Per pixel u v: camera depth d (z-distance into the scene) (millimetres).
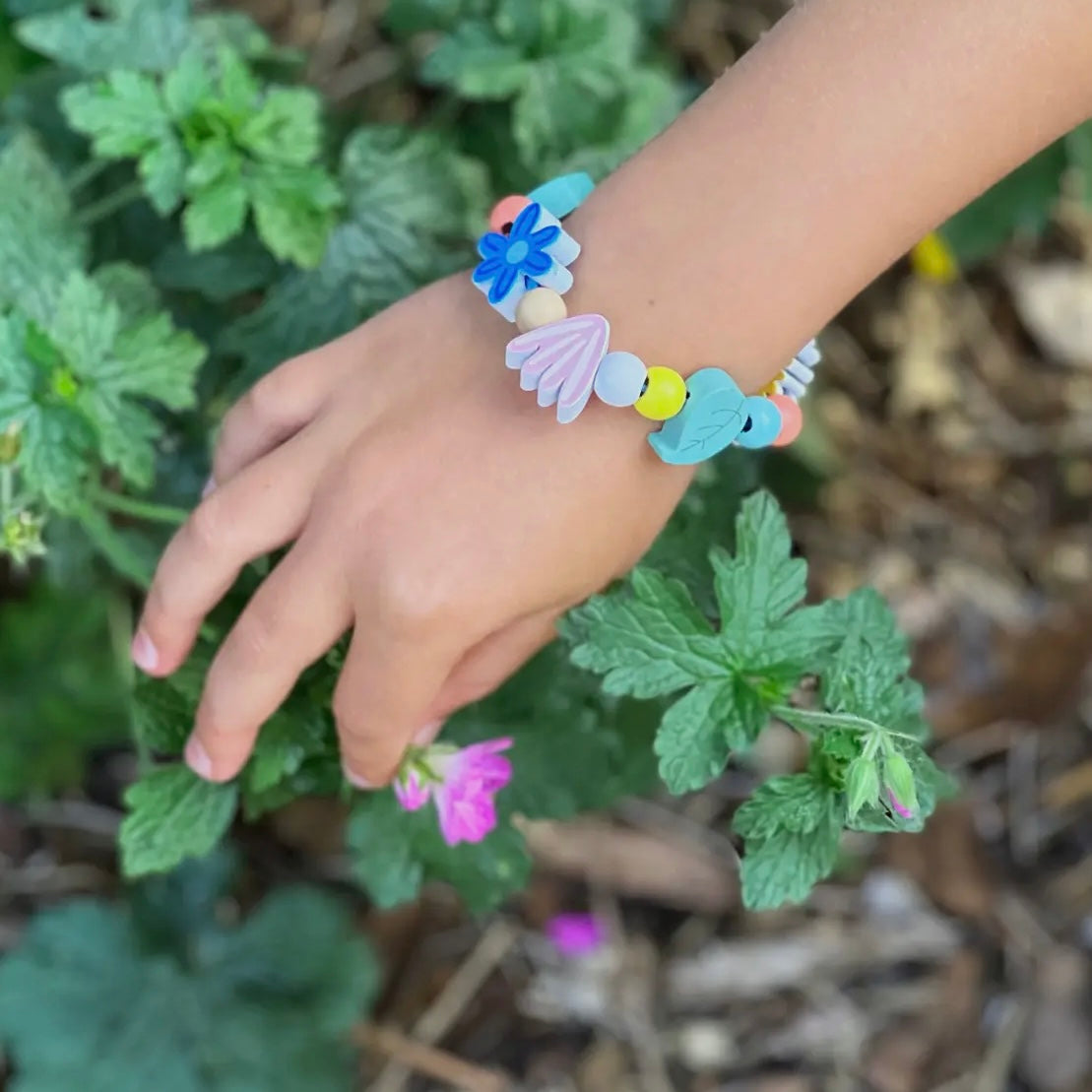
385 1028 743
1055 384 898
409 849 549
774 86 480
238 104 570
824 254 479
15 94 621
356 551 490
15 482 567
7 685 693
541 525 483
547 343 471
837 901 782
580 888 776
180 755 575
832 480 809
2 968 677
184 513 552
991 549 864
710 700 508
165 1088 676
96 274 578
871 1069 754
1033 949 773
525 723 559
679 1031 756
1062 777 811
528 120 625
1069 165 752
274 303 592
